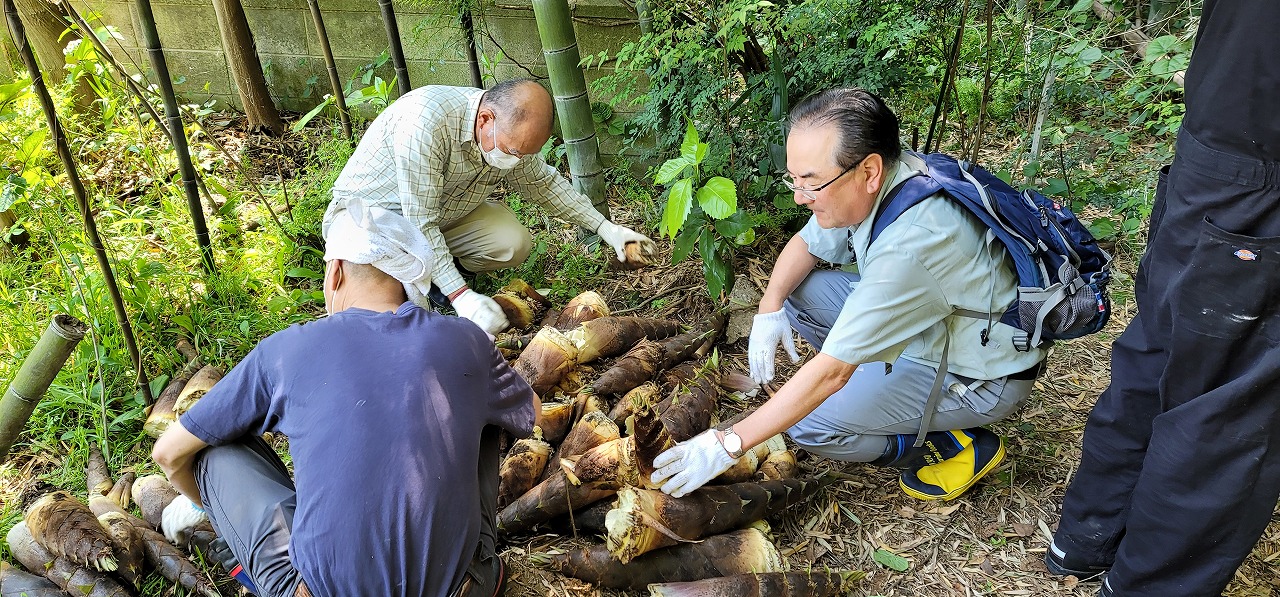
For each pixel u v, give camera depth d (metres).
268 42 4.81
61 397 2.93
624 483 2.29
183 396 2.79
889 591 2.39
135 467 2.79
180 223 3.88
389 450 1.81
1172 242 1.91
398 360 1.89
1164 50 3.09
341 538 1.78
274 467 2.12
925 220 2.17
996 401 2.46
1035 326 2.27
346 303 2.16
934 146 4.41
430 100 2.96
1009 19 3.83
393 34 3.90
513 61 4.38
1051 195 3.74
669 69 3.54
